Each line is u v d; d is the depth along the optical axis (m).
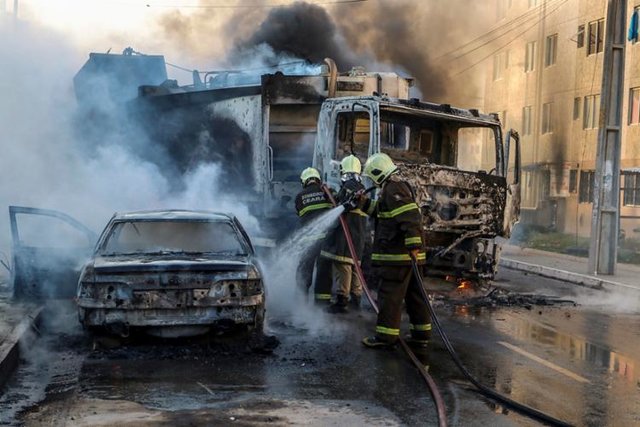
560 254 19.81
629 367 7.16
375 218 7.90
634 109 26.25
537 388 6.31
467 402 5.84
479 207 10.84
